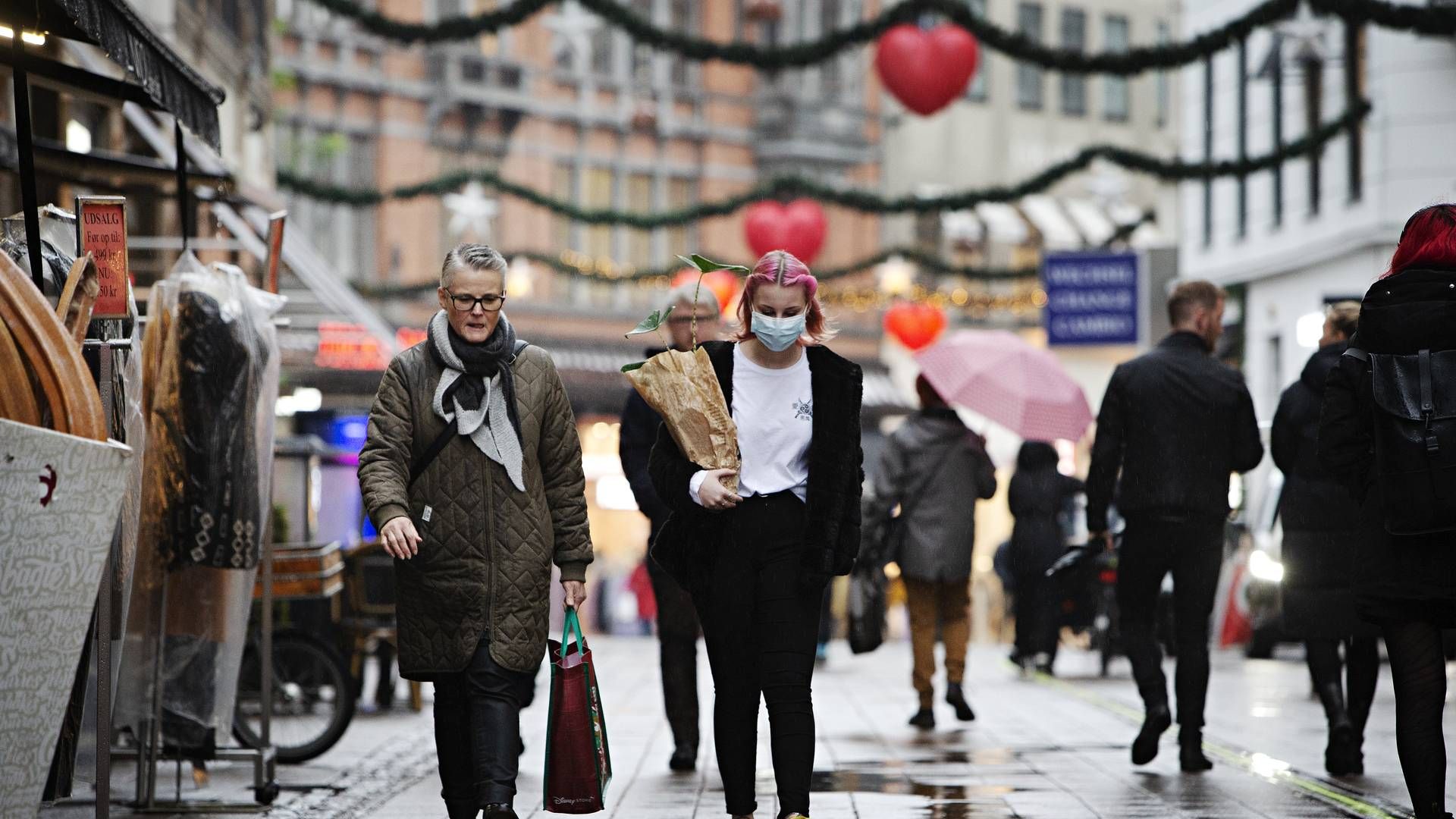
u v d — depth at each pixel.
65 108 45.62
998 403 42.16
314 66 131.88
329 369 56.19
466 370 18.66
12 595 14.84
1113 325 68.56
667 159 152.00
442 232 138.88
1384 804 23.91
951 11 55.41
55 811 24.36
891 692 45.53
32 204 19.70
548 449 19.03
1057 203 170.38
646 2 149.88
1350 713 27.58
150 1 61.31
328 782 28.20
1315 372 26.91
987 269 105.62
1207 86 101.81
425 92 137.25
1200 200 103.12
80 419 15.91
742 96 155.50
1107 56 54.34
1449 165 79.88
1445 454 19.36
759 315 18.94
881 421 155.12
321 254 133.25
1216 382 26.77
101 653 19.95
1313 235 88.56
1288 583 27.12
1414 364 19.78
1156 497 26.67
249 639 31.33
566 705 18.55
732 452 19.05
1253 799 24.48
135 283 36.12
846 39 56.19
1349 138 85.06
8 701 14.84
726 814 23.73
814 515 19.02
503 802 17.84
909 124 164.38
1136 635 27.39
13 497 14.84
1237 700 40.53
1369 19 47.53
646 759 30.20
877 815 23.36
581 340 143.12
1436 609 19.95
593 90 146.88
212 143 24.25
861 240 160.25
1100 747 31.47
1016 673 52.16
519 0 53.44
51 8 20.61
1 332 15.88
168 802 25.69
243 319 24.25
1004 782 26.62
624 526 132.88
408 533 18.09
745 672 19.41
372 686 50.06
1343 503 26.58
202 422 23.92
